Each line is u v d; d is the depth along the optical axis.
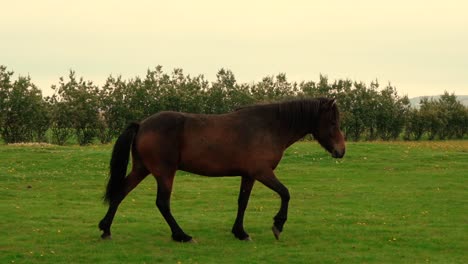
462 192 19.55
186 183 21.47
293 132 12.09
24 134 40.97
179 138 11.56
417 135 59.06
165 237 12.41
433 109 59.62
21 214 14.92
